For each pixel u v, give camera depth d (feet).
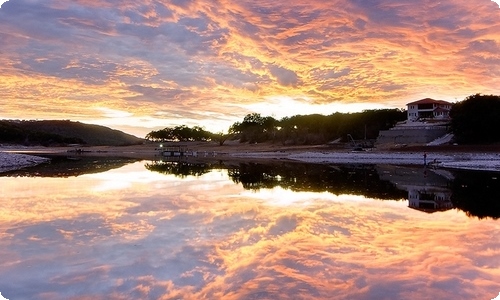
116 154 314.55
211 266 28.17
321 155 209.87
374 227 40.68
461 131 221.05
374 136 303.89
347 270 27.30
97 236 36.47
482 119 211.00
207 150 350.02
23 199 59.62
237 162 184.55
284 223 42.50
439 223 42.60
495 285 24.70
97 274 26.63
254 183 85.71
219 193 67.72
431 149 203.10
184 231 38.63
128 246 33.19
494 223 42.70
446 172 114.83
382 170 126.31
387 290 23.90
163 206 53.31
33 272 26.99
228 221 43.42
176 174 111.65
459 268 27.55
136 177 100.68
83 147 465.47
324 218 45.37
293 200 59.67
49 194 65.51
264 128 418.92
